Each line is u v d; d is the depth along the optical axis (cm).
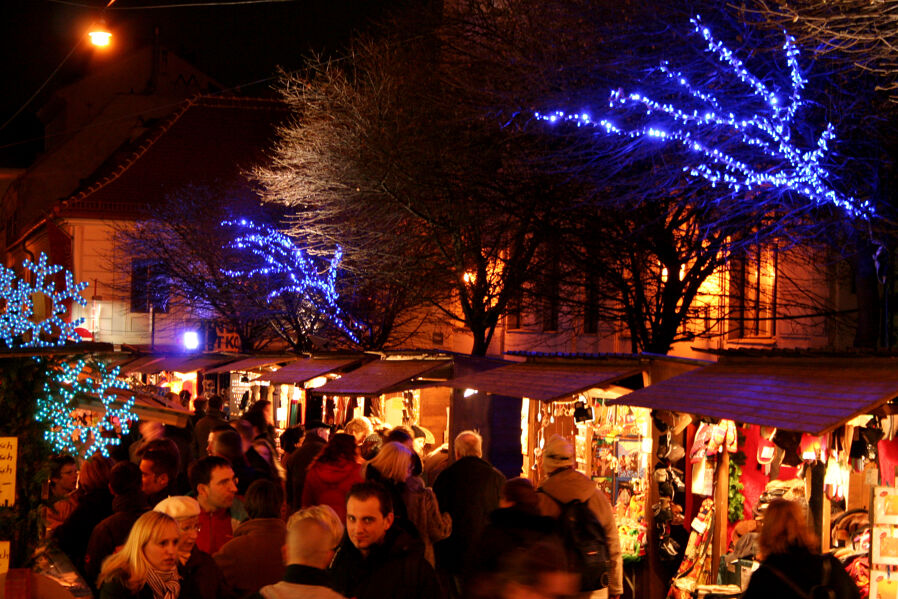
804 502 903
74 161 5469
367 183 2164
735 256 1831
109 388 790
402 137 2112
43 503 731
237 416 2973
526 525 544
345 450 985
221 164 4534
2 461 693
